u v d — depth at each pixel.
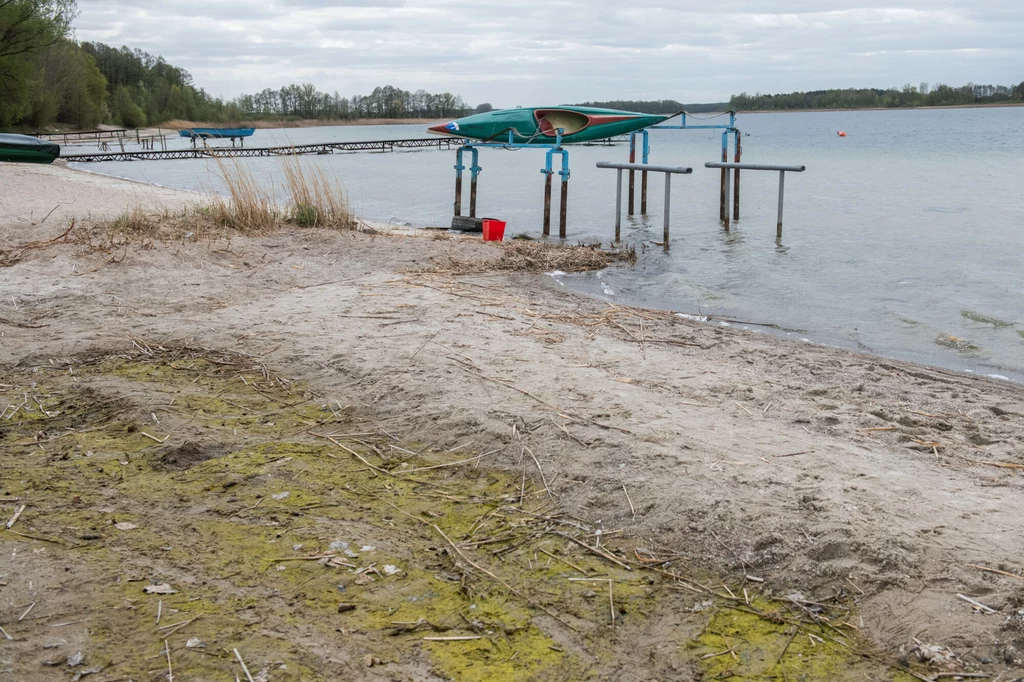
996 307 9.56
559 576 3.76
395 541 4.04
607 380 6.09
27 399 5.84
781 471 4.58
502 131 15.98
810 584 3.64
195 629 3.29
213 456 5.02
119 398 5.76
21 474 4.71
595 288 10.34
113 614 3.37
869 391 6.38
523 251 11.83
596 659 3.22
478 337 7.18
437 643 3.28
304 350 6.79
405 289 9.06
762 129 93.81
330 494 4.53
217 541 4.00
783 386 6.34
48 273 9.00
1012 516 4.10
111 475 4.73
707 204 21.00
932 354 7.82
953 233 14.99
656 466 4.63
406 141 53.75
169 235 10.55
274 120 131.50
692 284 10.73
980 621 3.33
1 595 3.47
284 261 10.14
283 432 5.36
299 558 3.86
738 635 3.36
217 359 6.67
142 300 8.36
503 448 4.98
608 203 22.00
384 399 5.77
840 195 22.17
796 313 9.34
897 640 3.31
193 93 113.81
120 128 88.81
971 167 32.16
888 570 3.66
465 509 4.37
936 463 4.96
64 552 3.84
